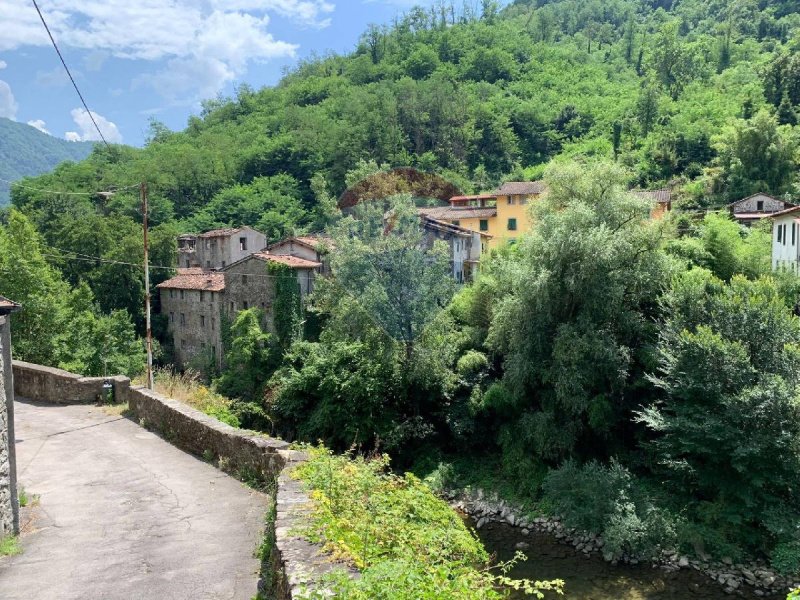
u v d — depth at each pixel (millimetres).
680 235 27484
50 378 16984
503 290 22078
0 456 7207
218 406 17500
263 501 8633
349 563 4566
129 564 6520
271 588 5535
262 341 31250
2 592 5863
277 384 27703
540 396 21047
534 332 20297
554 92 97375
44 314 28531
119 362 34375
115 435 12938
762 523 16625
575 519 17703
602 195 21500
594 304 19562
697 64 94312
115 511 8312
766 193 48094
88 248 45312
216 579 6102
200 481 9688
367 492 6383
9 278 27969
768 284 19078
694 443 16672
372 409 23375
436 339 22109
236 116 98750
